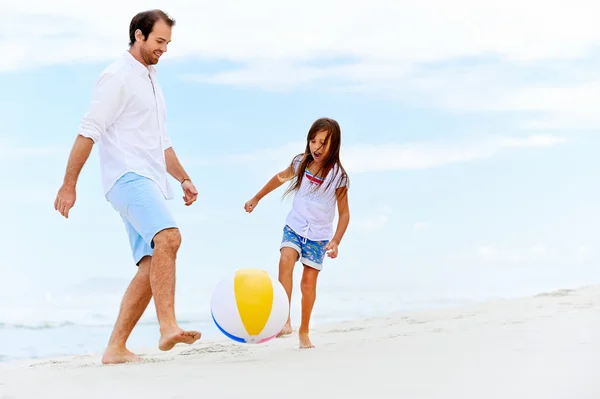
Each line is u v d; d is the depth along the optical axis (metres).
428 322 7.49
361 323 8.08
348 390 3.33
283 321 5.06
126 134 5.46
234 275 5.09
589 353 4.14
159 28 5.49
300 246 6.05
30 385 3.93
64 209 5.31
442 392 3.17
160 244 5.22
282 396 3.27
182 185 6.04
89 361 6.09
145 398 3.39
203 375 4.11
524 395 3.03
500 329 5.64
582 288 10.25
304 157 6.21
